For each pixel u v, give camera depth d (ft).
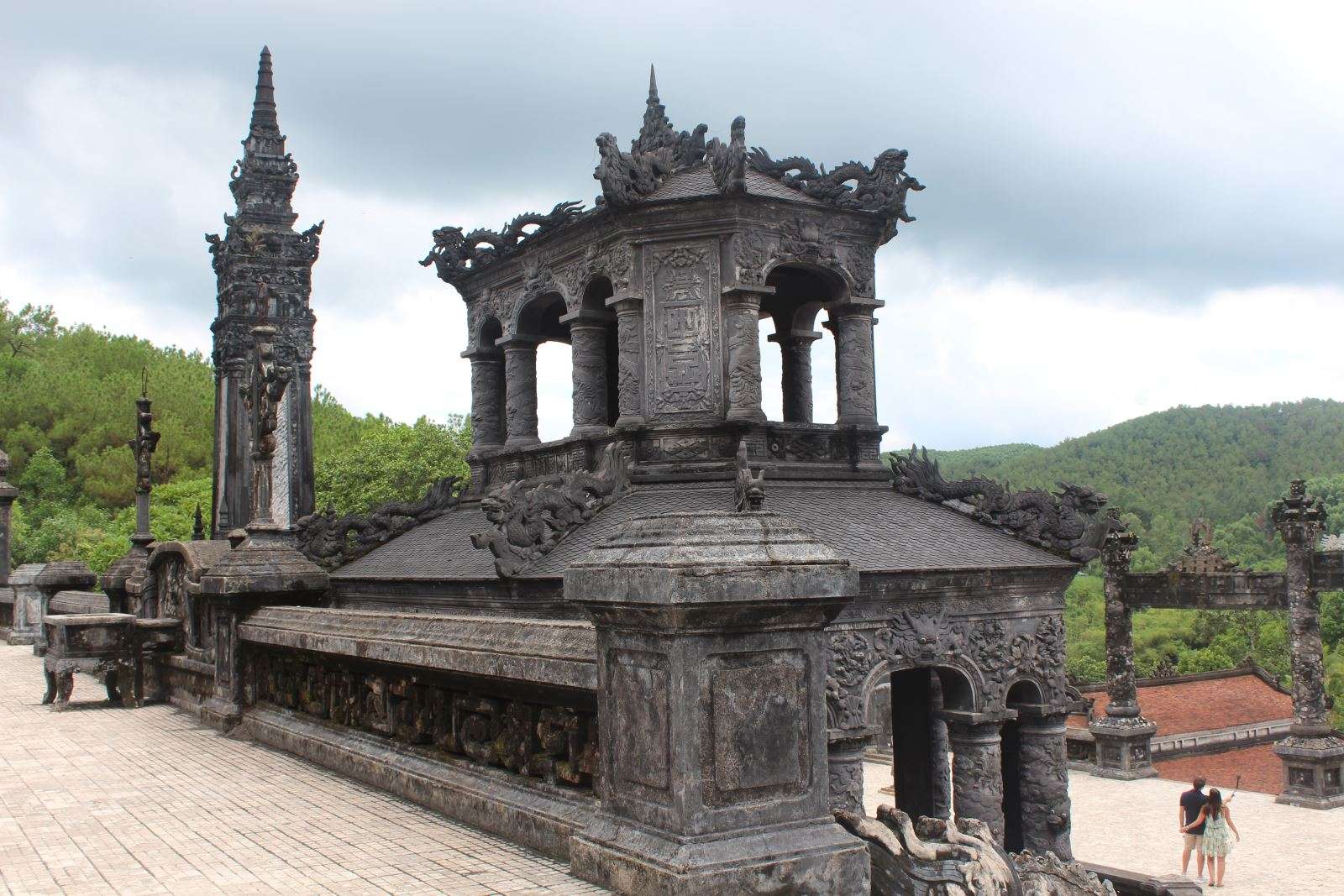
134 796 33.17
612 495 56.54
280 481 123.85
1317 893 75.66
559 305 69.62
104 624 55.77
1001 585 54.95
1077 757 124.47
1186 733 131.85
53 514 222.48
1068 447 591.78
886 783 105.81
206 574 48.60
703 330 57.82
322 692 40.45
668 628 20.38
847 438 61.05
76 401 248.73
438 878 23.57
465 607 56.65
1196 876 79.82
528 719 27.66
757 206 58.08
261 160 127.95
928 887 22.90
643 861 20.66
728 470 56.59
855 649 50.08
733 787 20.61
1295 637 103.96
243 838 27.63
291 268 126.72
